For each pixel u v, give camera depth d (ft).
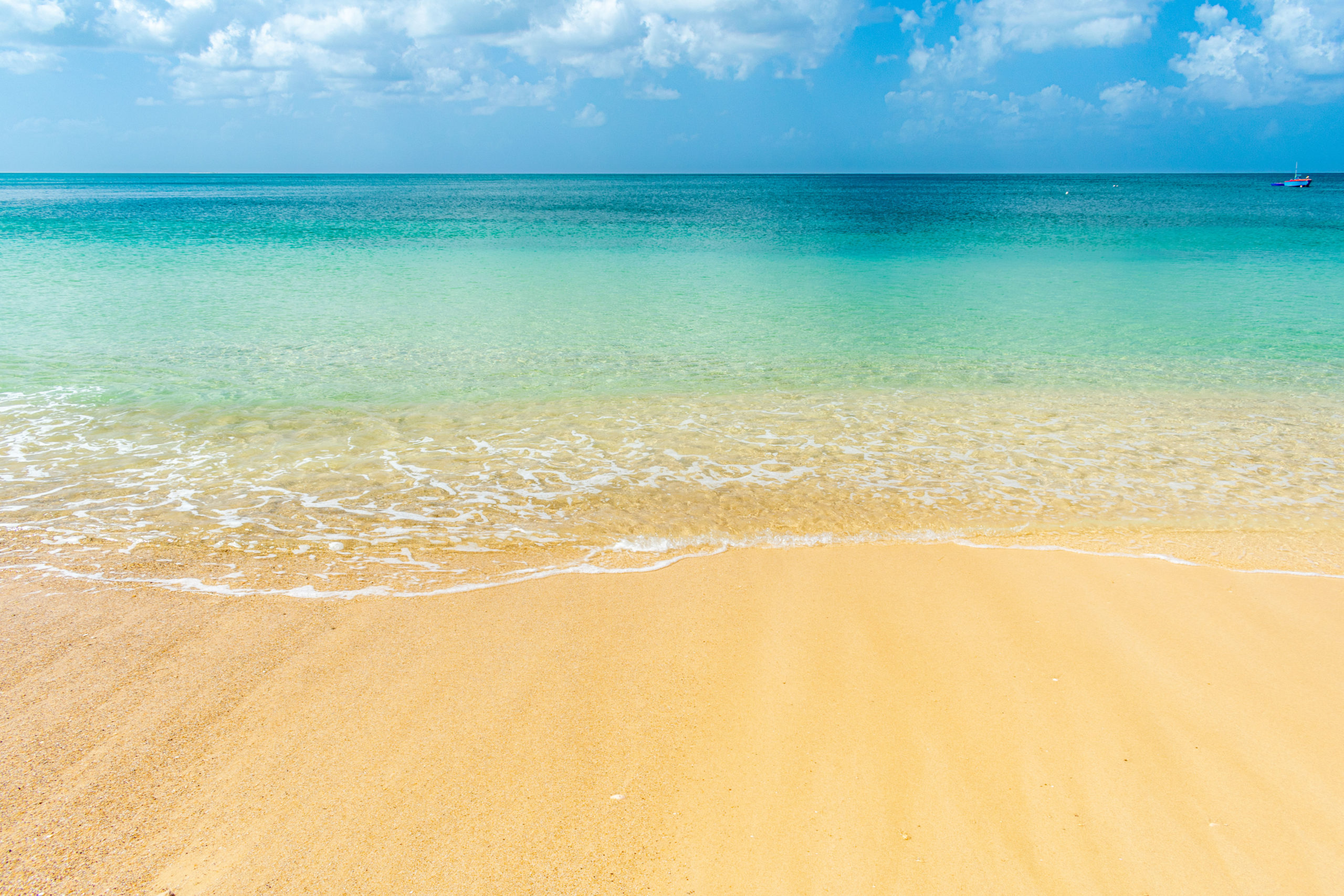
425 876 9.96
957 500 23.85
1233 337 49.32
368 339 46.75
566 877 10.02
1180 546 20.54
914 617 16.72
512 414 32.50
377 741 12.57
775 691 14.03
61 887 9.71
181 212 183.52
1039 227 142.00
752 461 27.27
